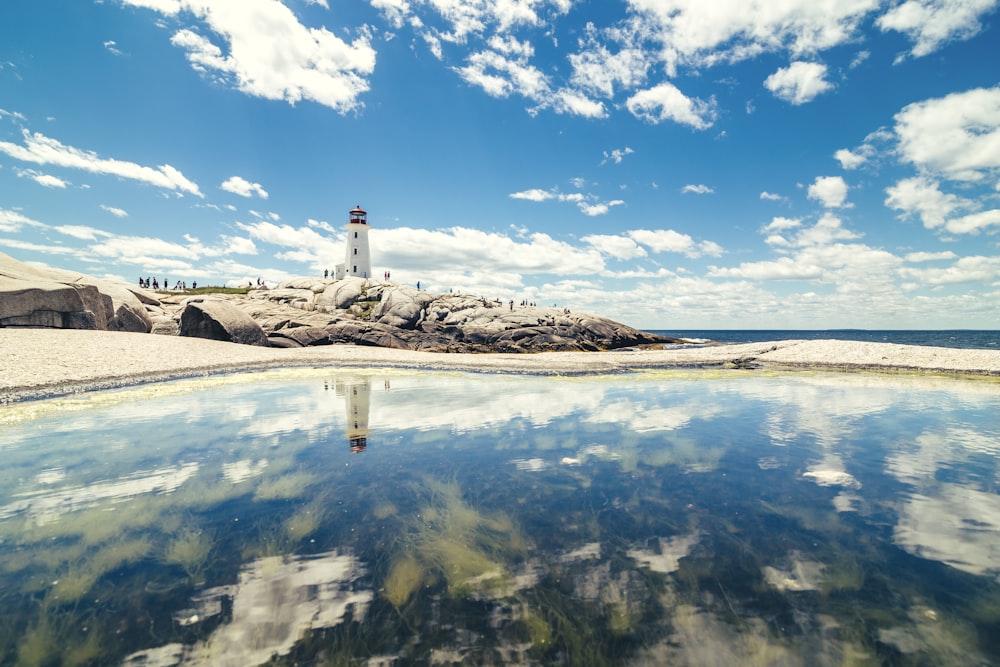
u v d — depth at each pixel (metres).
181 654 3.76
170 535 5.95
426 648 3.88
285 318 52.12
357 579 4.96
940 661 3.69
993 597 4.60
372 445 10.54
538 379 24.77
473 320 66.19
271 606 4.45
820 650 3.84
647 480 8.20
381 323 59.00
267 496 7.36
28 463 9.04
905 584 4.85
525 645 3.92
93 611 4.35
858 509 6.88
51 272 36.94
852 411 15.09
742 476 8.41
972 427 12.62
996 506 6.99
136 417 13.55
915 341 105.56
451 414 14.30
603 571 5.14
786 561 5.36
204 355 28.17
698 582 4.91
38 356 21.39
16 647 3.82
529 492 7.59
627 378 25.61
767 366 32.62
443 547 5.68
